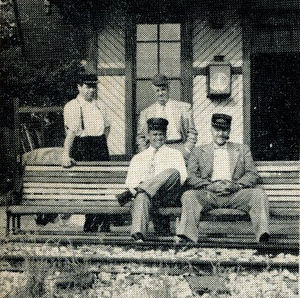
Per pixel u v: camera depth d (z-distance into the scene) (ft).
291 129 41.19
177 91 36.86
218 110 36.60
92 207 27.96
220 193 26.16
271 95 41.06
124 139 36.52
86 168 29.58
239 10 36.68
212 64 35.88
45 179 29.55
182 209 25.73
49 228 32.42
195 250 26.27
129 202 28.19
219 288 20.56
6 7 41.86
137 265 24.04
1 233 28.66
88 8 36.76
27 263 22.18
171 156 27.84
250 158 27.96
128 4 36.78
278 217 30.60
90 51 36.96
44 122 39.50
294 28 37.35
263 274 23.11
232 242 25.82
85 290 20.77
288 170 28.37
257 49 37.55
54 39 40.06
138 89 37.01
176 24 36.88
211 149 28.04
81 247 27.04
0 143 42.06
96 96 36.70
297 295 20.29
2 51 41.34
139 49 36.99
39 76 40.37
